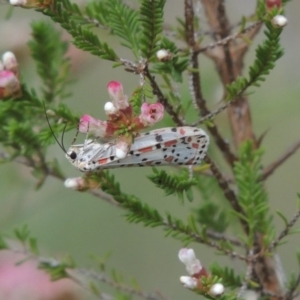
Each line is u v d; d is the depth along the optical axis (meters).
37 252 0.21
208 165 0.18
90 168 0.18
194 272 0.17
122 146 0.17
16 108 0.20
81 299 0.24
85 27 0.17
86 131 0.17
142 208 0.18
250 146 0.20
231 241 0.21
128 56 0.24
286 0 0.18
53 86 0.20
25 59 0.25
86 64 0.24
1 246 0.21
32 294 0.24
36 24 0.20
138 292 0.21
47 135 0.19
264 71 0.18
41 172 0.21
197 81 0.19
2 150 0.22
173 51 0.18
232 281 0.19
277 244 0.19
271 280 0.20
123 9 0.18
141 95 0.17
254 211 0.19
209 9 0.21
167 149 0.18
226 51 0.20
